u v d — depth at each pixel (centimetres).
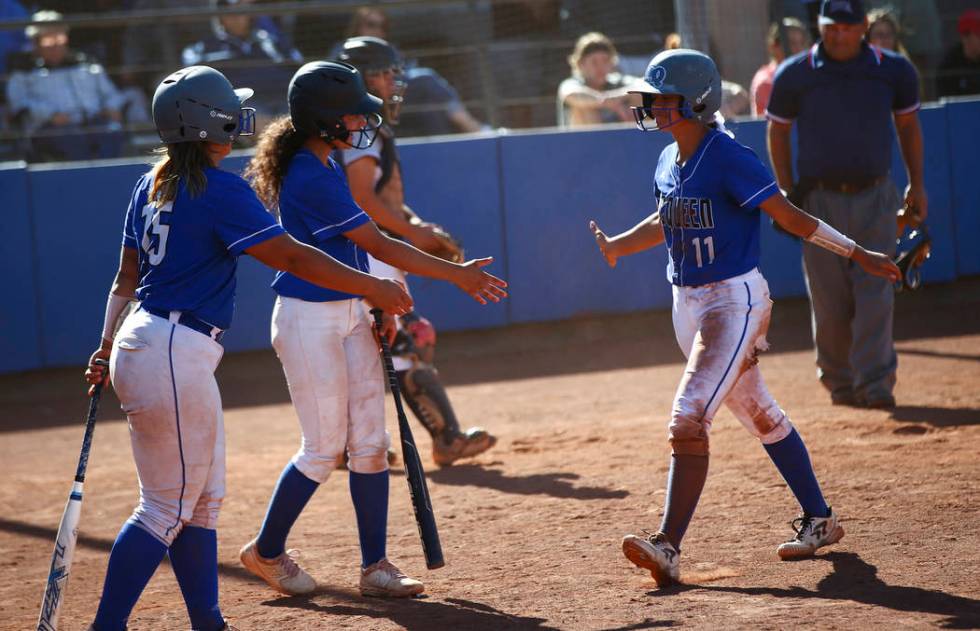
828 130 1834
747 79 2938
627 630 945
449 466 1723
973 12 3039
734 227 1087
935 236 2945
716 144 1084
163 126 937
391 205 1605
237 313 2681
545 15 3266
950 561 1081
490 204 2786
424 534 1082
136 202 973
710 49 2903
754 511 1324
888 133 1845
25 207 2597
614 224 2845
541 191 2805
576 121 3016
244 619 1070
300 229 1098
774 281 2895
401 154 2734
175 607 1148
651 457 1669
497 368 2644
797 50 2798
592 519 1353
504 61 3247
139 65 3064
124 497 1695
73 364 2644
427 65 3247
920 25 3161
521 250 2808
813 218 1080
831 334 1933
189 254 927
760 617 947
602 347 2797
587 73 3042
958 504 1286
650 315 2914
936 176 2938
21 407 2558
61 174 2611
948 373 2156
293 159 1114
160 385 914
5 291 2597
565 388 2348
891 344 1891
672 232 1120
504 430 1977
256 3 3192
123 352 927
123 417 2395
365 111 1095
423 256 1077
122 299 995
